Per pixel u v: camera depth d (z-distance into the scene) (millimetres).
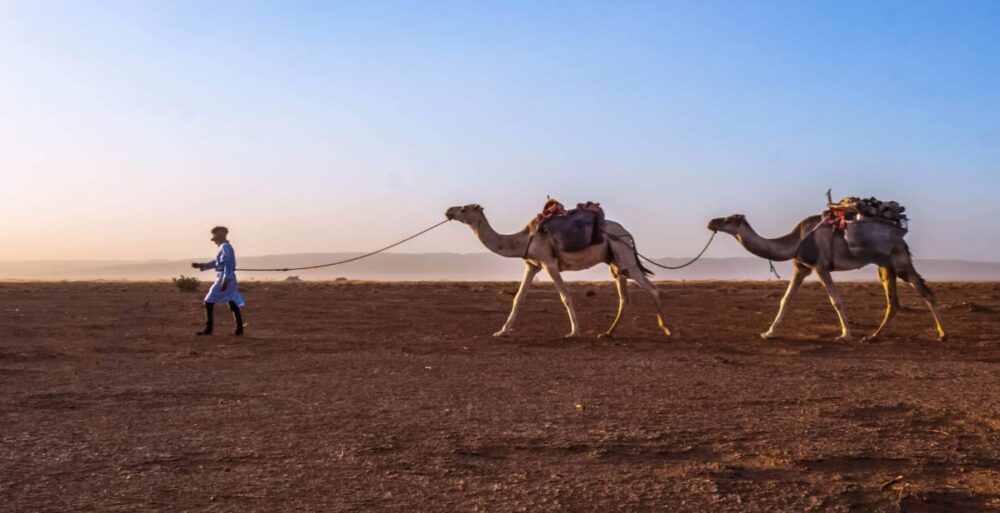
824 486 6906
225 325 22203
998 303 31875
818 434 8758
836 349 16844
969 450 8117
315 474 7191
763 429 8984
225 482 6949
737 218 18812
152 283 66062
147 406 10242
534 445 8242
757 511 6293
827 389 11586
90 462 7543
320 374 12992
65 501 6422
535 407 10195
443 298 37562
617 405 10336
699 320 24391
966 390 11516
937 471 7441
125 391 11289
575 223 18562
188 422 9281
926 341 18344
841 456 7875
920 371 13391
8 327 21031
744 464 7613
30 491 6660
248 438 8500
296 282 72000
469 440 8430
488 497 6578
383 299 36406
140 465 7445
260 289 48812
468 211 18953
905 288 50781
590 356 15422
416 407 10180
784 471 7379
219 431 8828
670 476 7164
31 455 7781
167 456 7762
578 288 51094
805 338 18938
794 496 6645
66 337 18656
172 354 15547
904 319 24531
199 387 11672
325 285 59094
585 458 7789
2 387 11633
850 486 6898
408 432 8781
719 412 9914
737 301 34625
